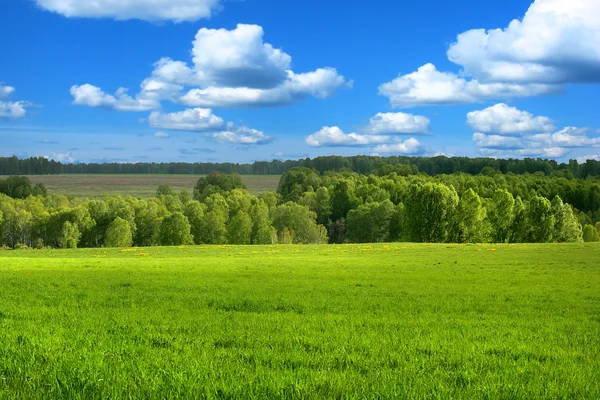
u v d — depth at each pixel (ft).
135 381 25.27
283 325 48.37
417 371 30.01
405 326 50.08
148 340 38.06
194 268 141.79
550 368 32.17
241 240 415.44
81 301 66.39
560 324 54.34
